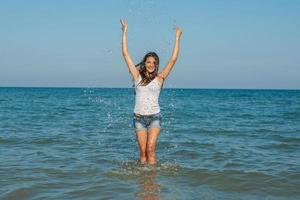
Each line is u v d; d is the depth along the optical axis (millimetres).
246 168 7617
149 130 7715
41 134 12828
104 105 34812
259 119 20422
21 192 5746
